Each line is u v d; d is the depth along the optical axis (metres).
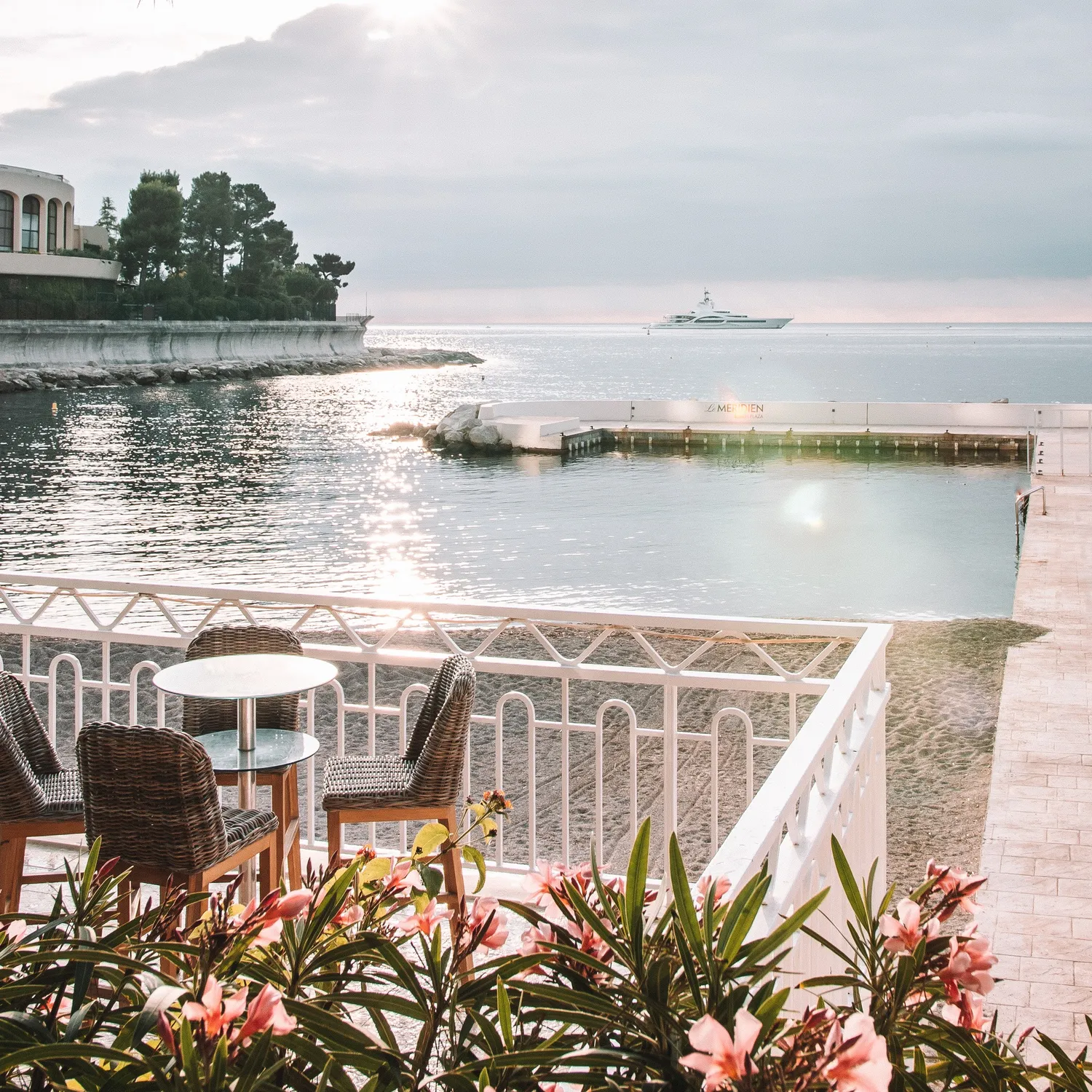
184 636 5.84
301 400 92.31
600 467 47.62
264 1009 1.45
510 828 8.73
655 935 1.67
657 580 27.16
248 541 32.88
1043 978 6.07
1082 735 10.48
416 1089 1.57
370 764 4.87
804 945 3.21
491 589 26.67
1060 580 18.28
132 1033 1.58
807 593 25.38
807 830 3.39
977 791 9.41
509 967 1.67
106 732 3.75
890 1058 1.59
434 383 122.62
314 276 156.38
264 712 5.24
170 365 114.06
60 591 6.09
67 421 71.19
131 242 119.62
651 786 9.62
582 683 12.27
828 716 3.73
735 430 51.06
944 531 32.06
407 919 1.92
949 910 1.79
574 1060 1.53
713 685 5.13
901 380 132.12
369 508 38.53
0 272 97.19
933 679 12.61
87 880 1.99
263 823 4.26
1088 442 39.78
